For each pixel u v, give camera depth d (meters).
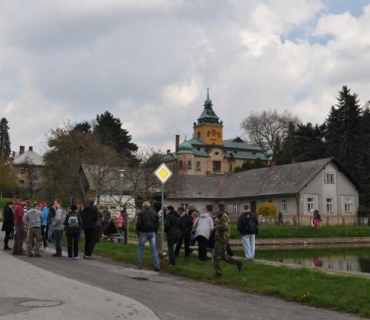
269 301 12.20
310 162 70.44
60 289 12.53
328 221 65.12
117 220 39.25
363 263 29.09
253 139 117.19
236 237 44.91
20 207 21.33
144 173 55.09
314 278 14.56
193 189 80.38
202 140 142.38
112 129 93.81
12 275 14.83
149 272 16.83
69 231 19.95
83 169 61.12
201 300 11.98
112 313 9.93
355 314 10.84
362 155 78.06
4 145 156.12
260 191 72.56
